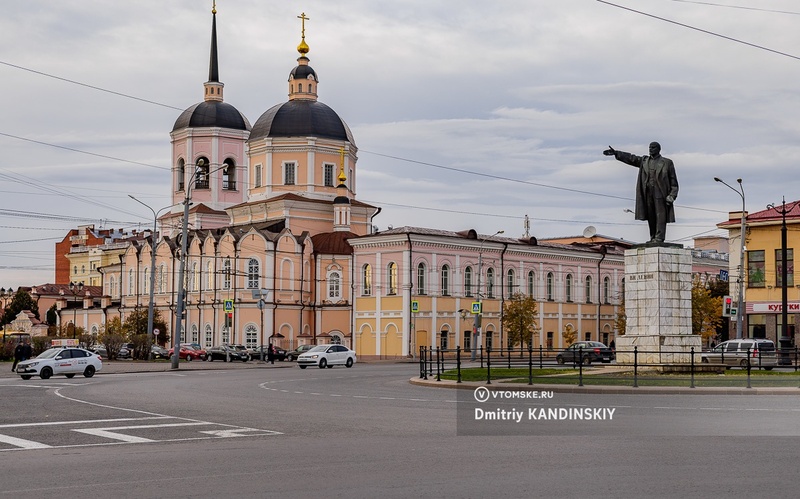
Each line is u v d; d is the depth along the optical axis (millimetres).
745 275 70438
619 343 38094
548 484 12789
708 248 122562
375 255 86750
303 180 98000
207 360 81500
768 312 69062
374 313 86500
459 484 12867
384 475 13734
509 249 92375
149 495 12305
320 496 12070
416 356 83625
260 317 89688
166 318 101438
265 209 97812
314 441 18250
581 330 100375
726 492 12039
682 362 36625
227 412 25297
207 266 95875
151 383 41656
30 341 76000
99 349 83375
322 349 63000
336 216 96375
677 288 37125
